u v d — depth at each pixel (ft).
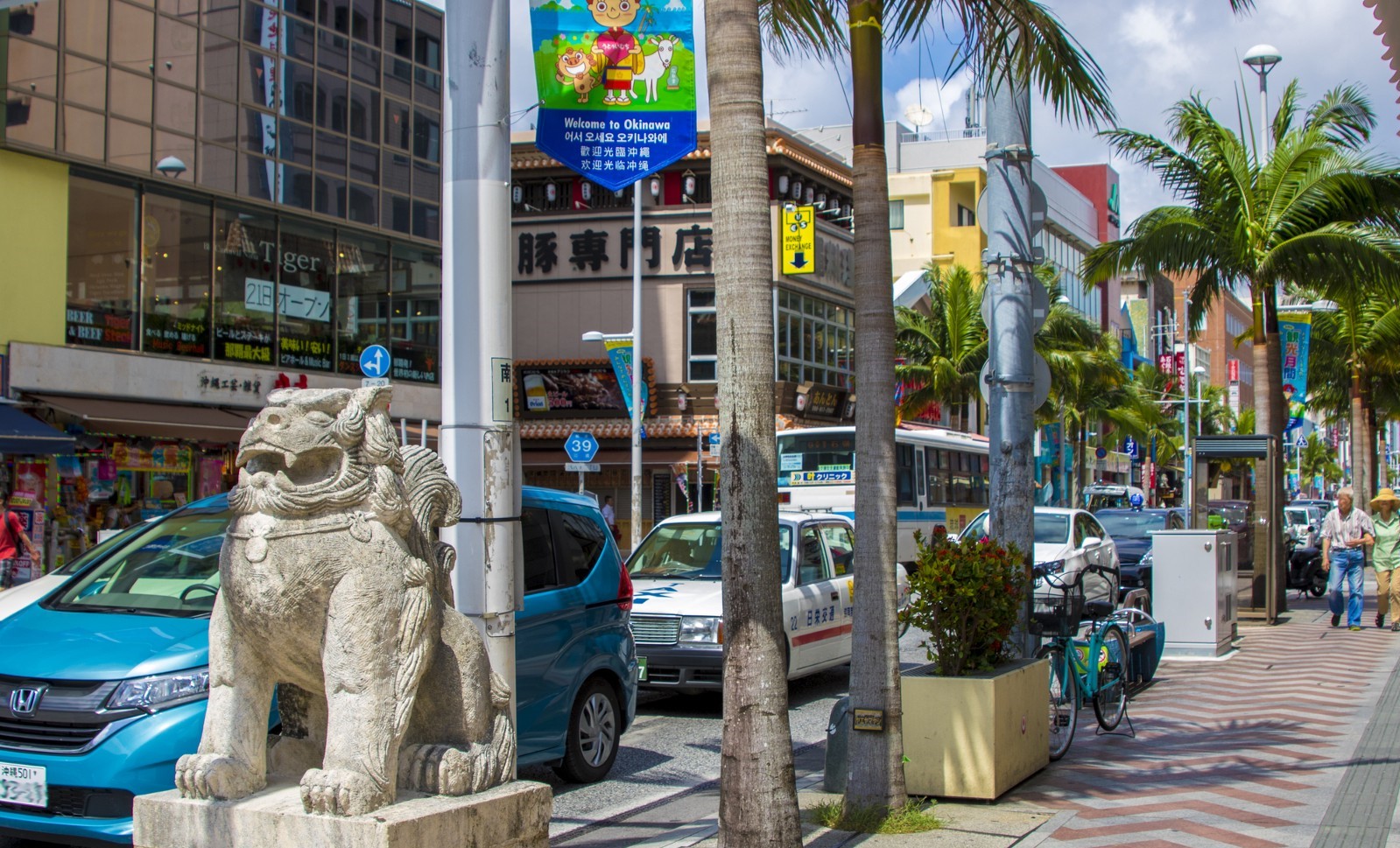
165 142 72.59
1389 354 99.45
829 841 20.52
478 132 19.58
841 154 205.87
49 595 23.85
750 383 18.07
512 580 19.35
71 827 19.13
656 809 25.41
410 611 12.69
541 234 134.00
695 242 130.00
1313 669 42.68
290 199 80.84
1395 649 48.03
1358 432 104.58
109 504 68.28
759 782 17.81
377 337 87.76
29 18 65.31
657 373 130.72
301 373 81.25
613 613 29.07
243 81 77.61
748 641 18.01
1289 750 28.58
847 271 145.48
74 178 68.08
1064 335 146.92
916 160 224.94
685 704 39.65
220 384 75.36
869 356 22.50
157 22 72.02
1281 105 64.49
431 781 13.01
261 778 13.07
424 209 91.91
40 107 65.87
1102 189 272.92
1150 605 50.57
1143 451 229.45
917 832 21.12
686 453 129.08
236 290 77.25
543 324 133.80
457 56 19.72
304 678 13.08
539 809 13.83
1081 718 32.96
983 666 24.98
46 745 19.58
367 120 86.94
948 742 23.70
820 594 40.11
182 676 19.95
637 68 22.24
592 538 29.55
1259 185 62.39
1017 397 31.55
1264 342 64.59
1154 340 300.81
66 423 66.18
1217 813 22.56
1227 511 92.32
